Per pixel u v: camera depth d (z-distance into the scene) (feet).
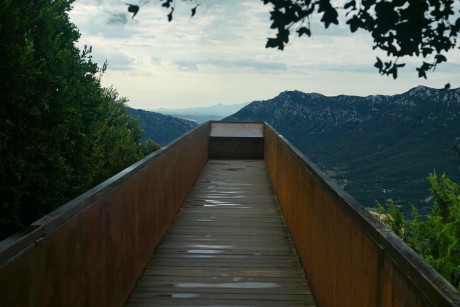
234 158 48.44
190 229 21.89
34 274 6.83
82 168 13.98
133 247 14.10
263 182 34.86
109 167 25.72
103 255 10.68
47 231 7.37
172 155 22.65
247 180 35.65
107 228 11.02
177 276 15.69
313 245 14.19
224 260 17.52
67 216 8.32
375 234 7.41
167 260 17.34
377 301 7.24
